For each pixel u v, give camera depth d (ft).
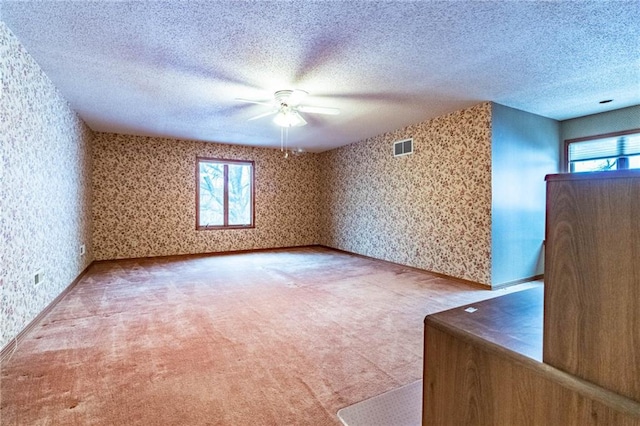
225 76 10.25
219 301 11.09
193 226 20.66
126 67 9.61
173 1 6.51
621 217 2.15
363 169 20.15
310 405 5.45
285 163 23.79
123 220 18.65
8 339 7.36
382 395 5.74
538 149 14.33
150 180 19.34
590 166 14.32
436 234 15.12
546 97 12.17
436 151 15.02
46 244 9.96
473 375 3.14
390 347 7.61
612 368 2.20
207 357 7.06
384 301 11.14
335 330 8.59
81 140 15.02
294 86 11.02
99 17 7.06
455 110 13.88
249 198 22.68
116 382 6.06
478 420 3.09
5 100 7.41
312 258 19.66
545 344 2.60
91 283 13.46
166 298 11.40
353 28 7.50
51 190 10.52
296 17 7.05
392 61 9.18
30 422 4.97
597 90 11.46
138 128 17.13
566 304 2.46
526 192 13.92
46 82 10.16
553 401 2.51
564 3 6.55
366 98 12.28
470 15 6.97
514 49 8.49
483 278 13.08
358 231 20.67
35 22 7.26
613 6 6.64
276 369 6.59
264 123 16.11
